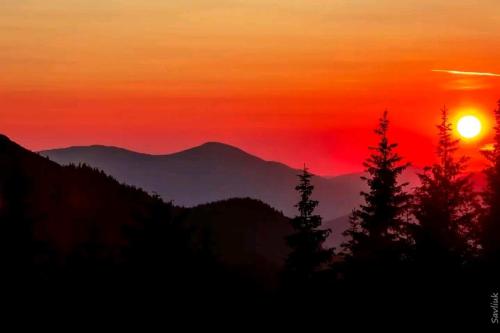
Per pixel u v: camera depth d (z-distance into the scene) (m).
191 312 47.31
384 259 57.28
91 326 46.72
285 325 61.47
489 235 62.06
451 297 51.66
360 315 55.84
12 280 48.97
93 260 54.62
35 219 51.78
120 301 46.69
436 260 54.03
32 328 47.31
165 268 46.16
